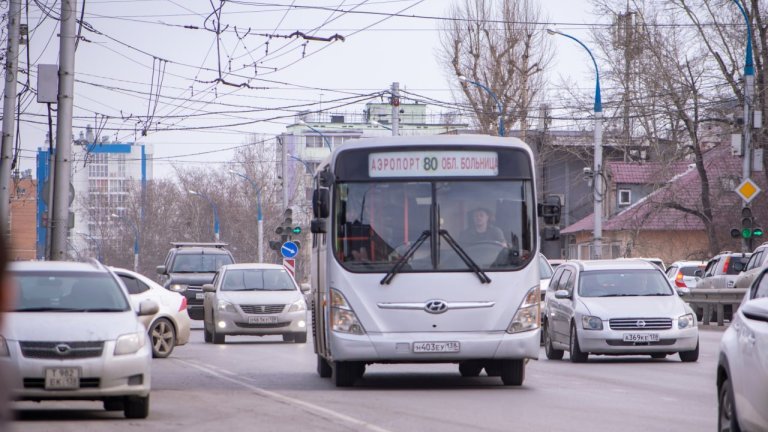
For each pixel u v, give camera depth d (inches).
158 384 1501.0
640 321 1847.9
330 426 984.9
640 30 4594.0
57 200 2260.1
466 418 1043.9
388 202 1371.8
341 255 1362.0
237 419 1055.0
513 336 1353.3
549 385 1441.9
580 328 1868.8
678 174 5693.9
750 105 3390.7
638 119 4830.2
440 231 1364.4
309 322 3390.7
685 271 4168.3
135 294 2084.2
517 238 1374.3
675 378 1555.1
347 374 1424.7
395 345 1342.3
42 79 2486.5
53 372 1035.9
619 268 1999.3
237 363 1952.5
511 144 1390.3
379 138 1389.0
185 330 2122.3
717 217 4712.1
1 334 205.0
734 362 732.7
